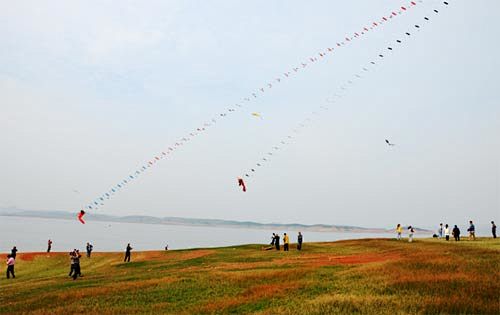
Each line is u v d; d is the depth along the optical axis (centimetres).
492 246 3609
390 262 2691
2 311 2233
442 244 4144
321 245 5234
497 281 1848
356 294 1845
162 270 3628
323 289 2042
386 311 1509
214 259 4153
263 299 1944
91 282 3123
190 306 1972
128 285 2662
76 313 1980
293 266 3192
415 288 1836
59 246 12656
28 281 3603
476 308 1452
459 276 1980
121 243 15762
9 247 11200
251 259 3978
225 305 1884
